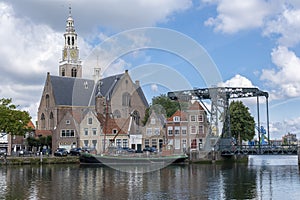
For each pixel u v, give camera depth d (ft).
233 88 207.21
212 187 103.71
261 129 234.79
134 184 109.09
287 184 110.22
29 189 100.12
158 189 99.55
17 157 186.80
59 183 111.55
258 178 125.18
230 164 191.11
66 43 376.27
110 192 94.43
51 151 231.30
